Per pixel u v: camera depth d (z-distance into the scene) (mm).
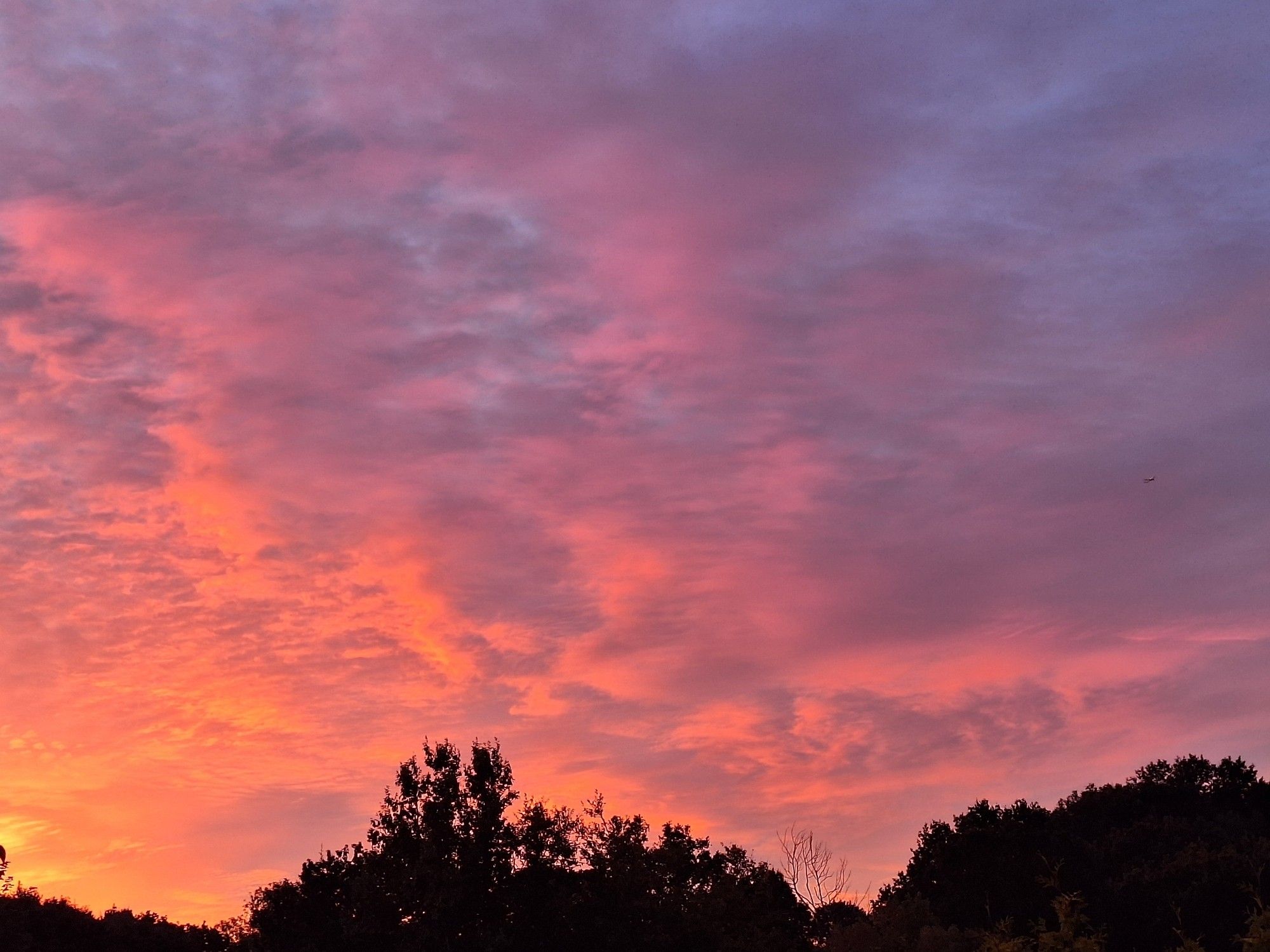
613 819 28797
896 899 37938
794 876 43188
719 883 29453
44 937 32594
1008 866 40406
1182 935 18766
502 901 27047
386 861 27312
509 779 28250
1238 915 34906
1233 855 38000
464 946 26156
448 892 26250
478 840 27141
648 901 27531
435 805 27594
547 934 27062
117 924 34531
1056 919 37219
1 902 33188
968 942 32062
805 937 40719
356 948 26797
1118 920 37219
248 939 29359
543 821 28031
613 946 26938
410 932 26422
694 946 27766
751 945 29312
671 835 29766
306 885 28953
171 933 35469
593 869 28156
